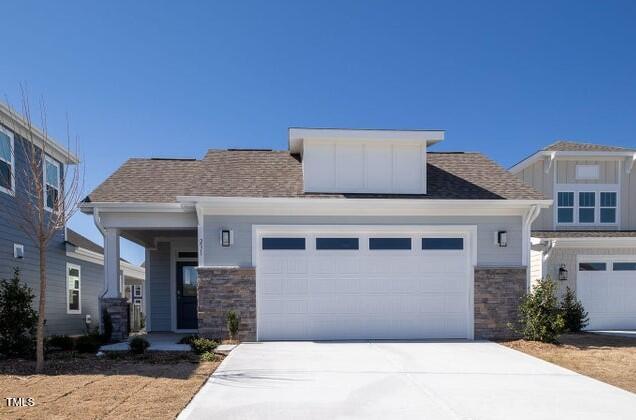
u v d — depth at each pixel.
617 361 8.81
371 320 11.01
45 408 5.62
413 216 11.16
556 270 14.73
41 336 7.80
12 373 7.54
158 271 14.59
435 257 11.20
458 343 10.45
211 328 10.62
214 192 11.09
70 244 15.18
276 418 5.47
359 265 11.05
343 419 5.47
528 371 7.93
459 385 6.99
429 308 11.12
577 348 10.10
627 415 5.77
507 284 11.18
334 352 9.33
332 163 11.52
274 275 10.85
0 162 11.38
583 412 5.86
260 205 10.77
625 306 14.73
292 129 11.21
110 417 5.33
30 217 9.52
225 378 7.23
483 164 13.66
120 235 12.48
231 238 10.71
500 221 11.30
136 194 11.49
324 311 10.93
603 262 14.88
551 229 16.56
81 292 16.67
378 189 11.55
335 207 10.95
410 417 5.57
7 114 11.09
